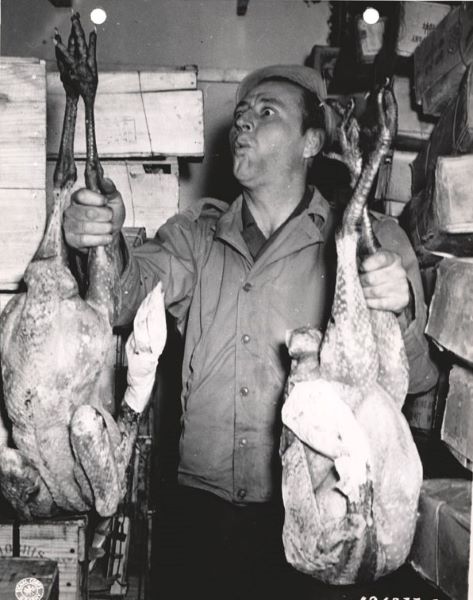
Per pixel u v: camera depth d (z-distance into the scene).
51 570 1.22
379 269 1.20
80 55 1.15
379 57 2.06
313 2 2.86
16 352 1.18
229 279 1.70
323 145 1.78
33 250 1.45
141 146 1.95
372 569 1.22
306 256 1.68
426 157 1.81
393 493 1.19
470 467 1.36
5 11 2.46
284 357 1.63
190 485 1.69
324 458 1.22
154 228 1.98
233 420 1.65
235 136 1.72
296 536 1.22
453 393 1.43
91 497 1.27
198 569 1.68
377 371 1.20
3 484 1.23
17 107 1.45
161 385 2.42
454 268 1.39
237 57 2.85
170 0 2.78
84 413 1.17
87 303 1.22
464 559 1.24
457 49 1.64
